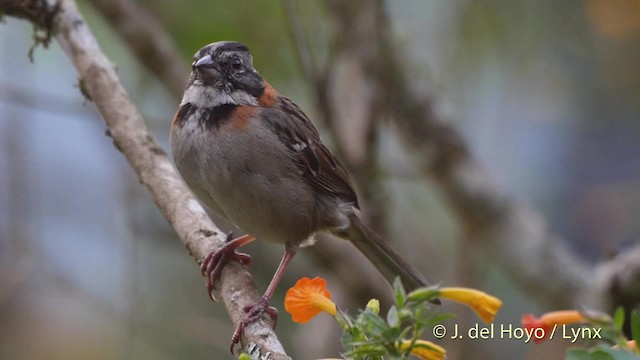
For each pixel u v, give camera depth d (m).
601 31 12.05
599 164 14.17
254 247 12.41
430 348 5.01
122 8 10.61
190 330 11.09
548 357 10.62
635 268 9.16
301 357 11.73
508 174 13.98
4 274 11.32
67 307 13.39
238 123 7.97
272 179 8.05
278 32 11.68
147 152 7.85
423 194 13.02
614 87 13.09
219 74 8.12
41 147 14.34
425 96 11.77
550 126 13.90
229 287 7.13
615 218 13.99
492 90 12.85
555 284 11.20
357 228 8.82
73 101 12.34
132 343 10.98
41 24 8.53
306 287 5.62
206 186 8.07
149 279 12.59
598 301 9.50
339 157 10.60
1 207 12.45
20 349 13.18
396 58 11.59
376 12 10.89
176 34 11.74
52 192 14.16
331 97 10.43
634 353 4.20
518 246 11.45
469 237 11.73
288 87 11.99
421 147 11.80
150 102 12.97
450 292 5.42
